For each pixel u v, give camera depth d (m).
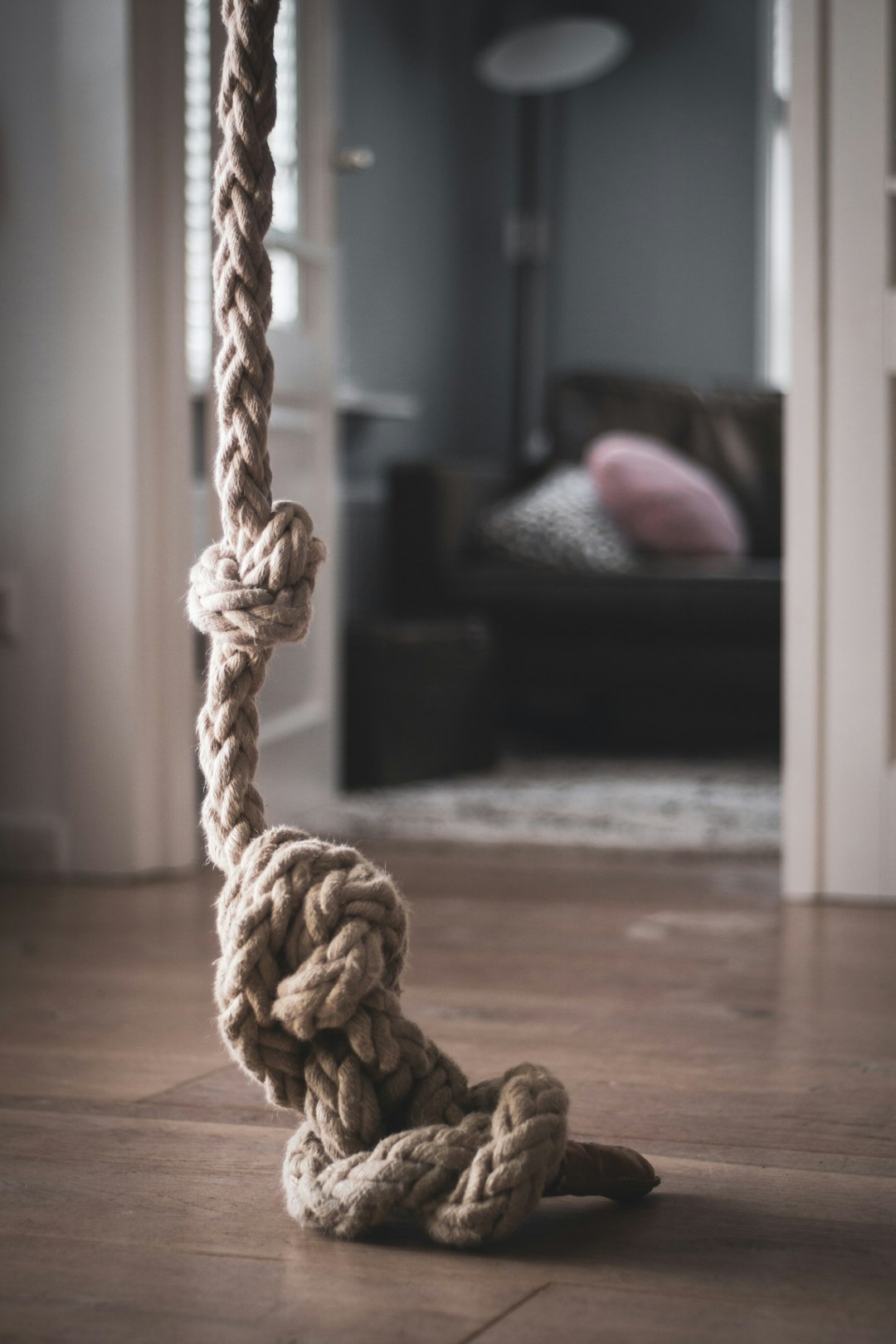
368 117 4.45
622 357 5.11
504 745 4.37
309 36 2.98
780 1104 1.26
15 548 2.48
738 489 4.56
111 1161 1.11
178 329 2.47
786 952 1.89
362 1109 0.93
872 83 2.17
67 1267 0.90
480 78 5.04
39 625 2.48
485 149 5.05
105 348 2.42
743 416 4.63
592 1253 0.93
